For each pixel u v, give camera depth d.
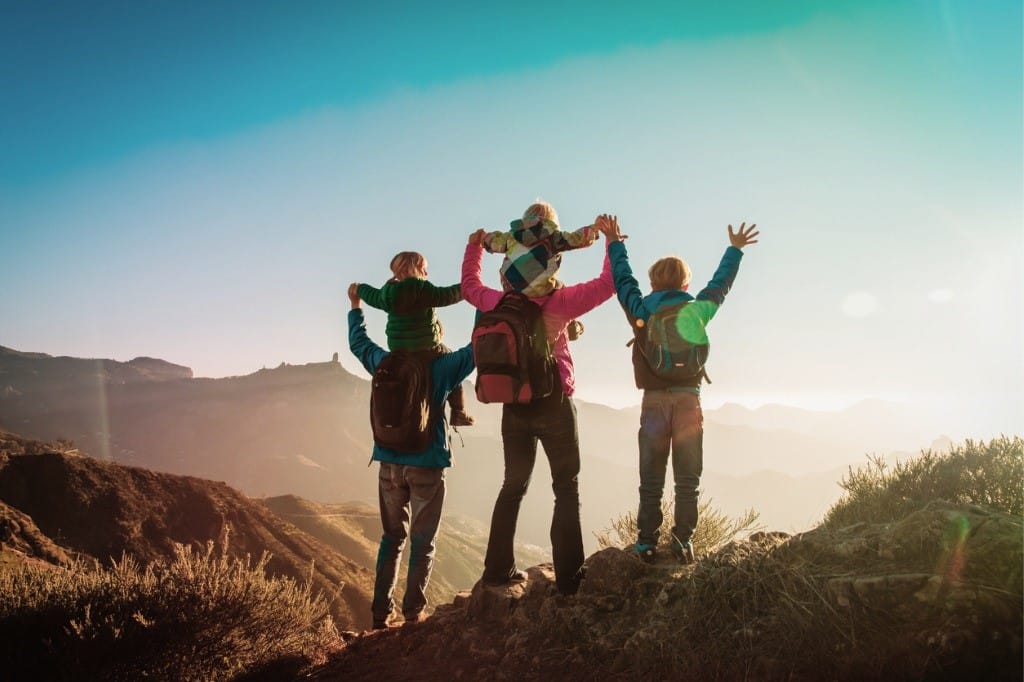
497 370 4.32
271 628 4.73
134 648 4.24
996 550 3.09
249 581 4.86
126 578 4.92
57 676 4.13
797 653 3.19
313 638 5.11
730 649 3.37
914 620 3.02
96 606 4.61
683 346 4.57
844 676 3.02
